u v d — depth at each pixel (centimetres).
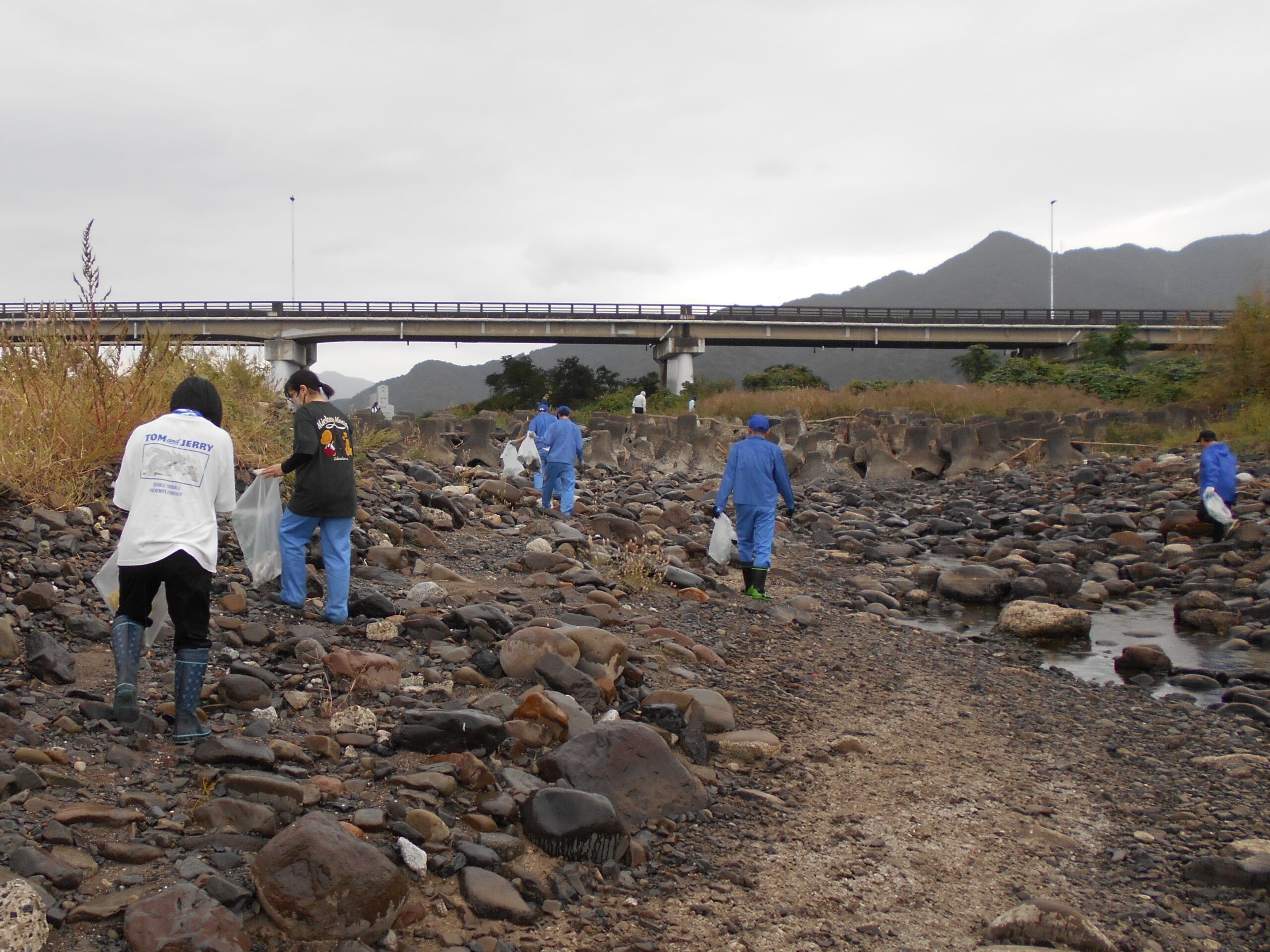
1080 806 476
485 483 1225
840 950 331
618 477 1892
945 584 1038
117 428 771
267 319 6322
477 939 307
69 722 395
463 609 605
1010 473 2105
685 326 6544
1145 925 361
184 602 402
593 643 547
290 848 298
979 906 370
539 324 6519
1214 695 691
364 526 859
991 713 624
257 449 955
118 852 310
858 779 489
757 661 679
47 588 532
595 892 349
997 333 6625
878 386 4341
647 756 422
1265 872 391
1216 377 2659
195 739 400
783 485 898
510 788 397
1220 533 1252
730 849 396
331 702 462
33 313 830
